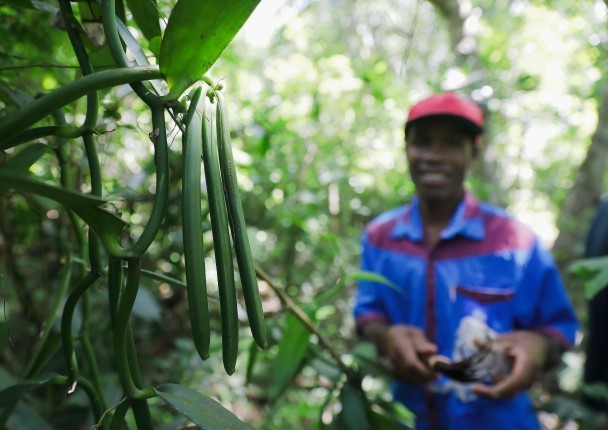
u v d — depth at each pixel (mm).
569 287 2326
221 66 1584
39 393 934
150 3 455
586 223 2469
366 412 763
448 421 976
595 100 2561
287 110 1922
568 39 2406
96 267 398
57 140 550
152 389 366
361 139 2191
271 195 1606
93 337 980
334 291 807
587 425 1116
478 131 1026
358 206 2168
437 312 1003
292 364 790
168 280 519
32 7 523
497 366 901
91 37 479
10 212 833
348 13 1771
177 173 996
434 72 2057
